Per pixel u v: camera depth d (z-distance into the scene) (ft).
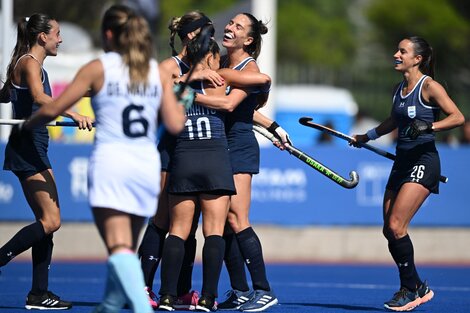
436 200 174.70
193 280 138.92
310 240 173.78
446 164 174.19
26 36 91.97
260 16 199.31
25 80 90.68
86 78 68.39
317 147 173.17
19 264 158.81
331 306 101.96
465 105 352.28
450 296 118.21
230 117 93.40
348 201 173.78
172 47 92.38
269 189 172.45
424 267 164.76
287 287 130.11
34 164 90.63
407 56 95.96
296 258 173.58
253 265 93.35
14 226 165.48
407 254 96.12
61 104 68.59
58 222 92.02
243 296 95.96
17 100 91.61
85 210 170.81
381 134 103.09
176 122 70.33
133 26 68.69
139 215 69.10
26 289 119.65
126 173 67.56
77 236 170.81
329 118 287.07
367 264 169.27
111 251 67.67
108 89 68.28
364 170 173.27
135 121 68.39
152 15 230.48
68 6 264.72
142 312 65.98
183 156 88.48
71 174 170.19
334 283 137.08
